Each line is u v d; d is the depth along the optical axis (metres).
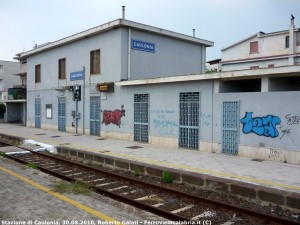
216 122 13.09
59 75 23.58
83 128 21.11
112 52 18.48
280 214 6.89
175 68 20.88
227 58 38.47
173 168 10.27
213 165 10.67
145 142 16.45
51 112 24.80
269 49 34.56
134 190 8.98
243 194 7.91
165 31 19.64
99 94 19.53
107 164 12.30
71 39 21.25
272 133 11.27
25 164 12.41
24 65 44.31
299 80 13.17
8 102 36.41
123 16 19.84
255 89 14.44
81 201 6.83
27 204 6.56
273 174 9.33
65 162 13.02
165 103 15.26
